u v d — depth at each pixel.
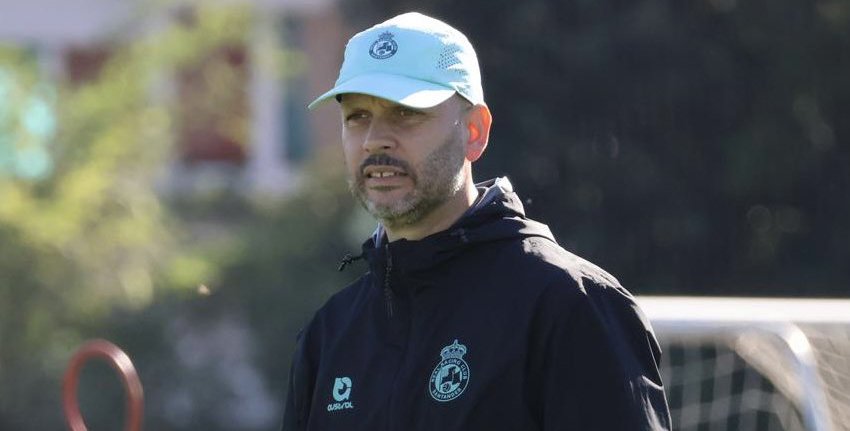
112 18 54.62
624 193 43.31
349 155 11.67
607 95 42.81
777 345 16.53
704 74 42.28
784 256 43.72
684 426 17.38
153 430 43.00
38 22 57.94
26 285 41.34
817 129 42.75
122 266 43.28
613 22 42.25
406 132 11.39
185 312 44.59
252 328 45.19
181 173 56.03
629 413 10.49
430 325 11.23
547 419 10.66
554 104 43.44
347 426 11.56
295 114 59.91
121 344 42.72
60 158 43.62
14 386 41.06
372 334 11.73
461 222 11.34
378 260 11.59
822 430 16.09
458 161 11.53
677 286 43.69
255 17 53.56
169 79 52.53
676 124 43.16
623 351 10.68
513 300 10.91
